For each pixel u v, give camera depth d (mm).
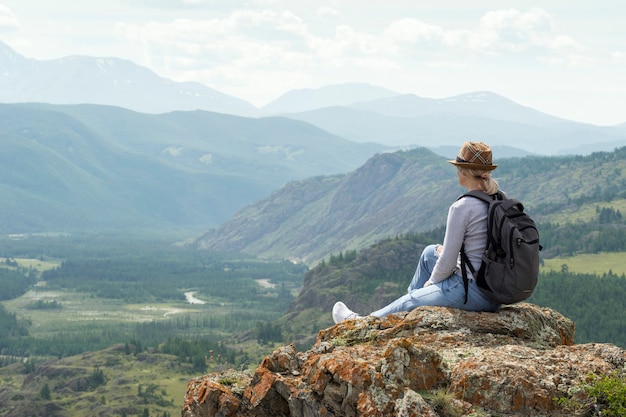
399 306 12789
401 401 9914
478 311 12328
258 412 11977
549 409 9750
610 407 9586
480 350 11148
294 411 11383
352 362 10641
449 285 12305
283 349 12570
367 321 12719
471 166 11969
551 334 12258
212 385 12547
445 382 10398
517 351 10883
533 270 11430
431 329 12016
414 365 10422
